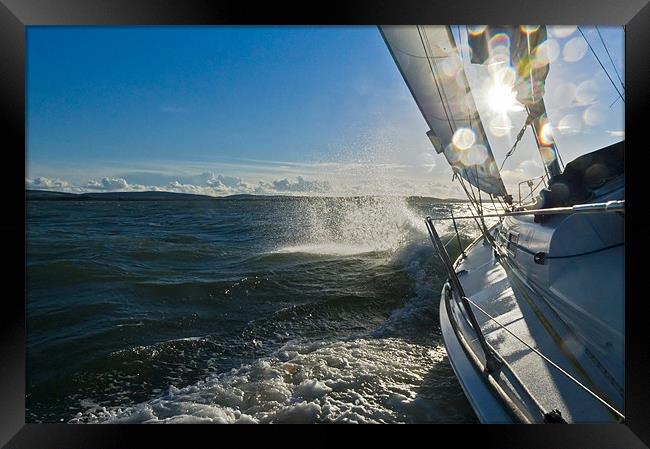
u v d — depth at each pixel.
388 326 4.02
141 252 9.35
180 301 5.44
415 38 3.13
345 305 4.88
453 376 2.81
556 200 2.69
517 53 3.62
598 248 1.94
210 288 5.90
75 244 10.52
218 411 2.57
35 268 7.42
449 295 3.22
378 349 3.39
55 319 4.80
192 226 14.78
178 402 2.75
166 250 9.59
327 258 8.06
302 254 8.59
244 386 2.84
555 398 1.70
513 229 3.60
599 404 1.60
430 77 3.33
